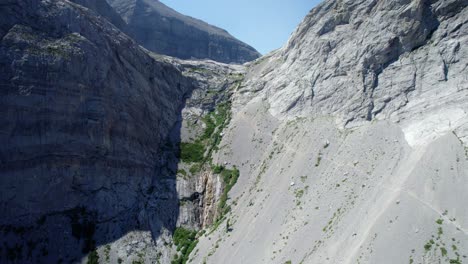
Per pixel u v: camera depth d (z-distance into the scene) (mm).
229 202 66250
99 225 59094
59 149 59031
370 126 58062
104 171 63594
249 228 56750
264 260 48594
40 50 60562
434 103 54375
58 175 58281
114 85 69500
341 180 53000
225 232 59375
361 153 54875
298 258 45125
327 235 45531
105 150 64312
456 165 44250
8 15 60156
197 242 61188
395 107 58000
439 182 43188
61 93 60719
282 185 60719
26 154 56125
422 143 49812
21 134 56281
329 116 66188
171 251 60531
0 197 53375
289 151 66938
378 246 38594
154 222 63562
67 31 65812
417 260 36531
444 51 58312
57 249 54094
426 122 52625
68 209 58250
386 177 48062
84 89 63781
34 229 54281
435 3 61250
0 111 55062
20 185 54969
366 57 65438
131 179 67125
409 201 42219
